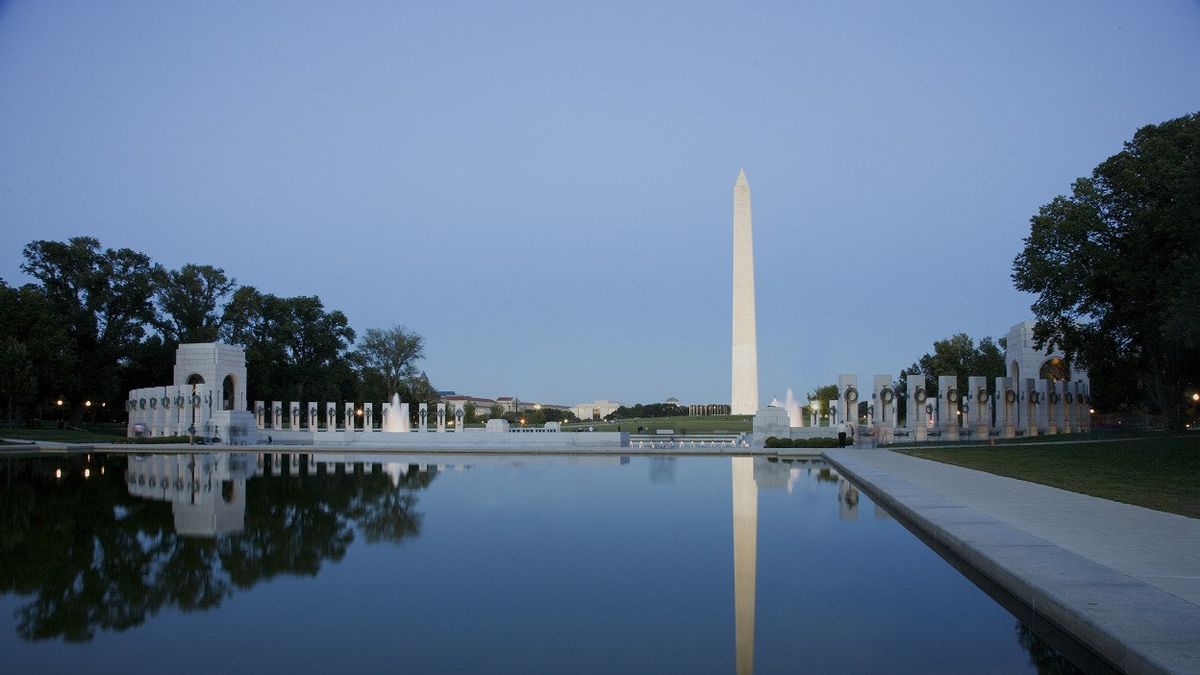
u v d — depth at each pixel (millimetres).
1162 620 8070
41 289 69750
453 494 22281
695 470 30984
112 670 7875
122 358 73938
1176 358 41562
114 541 14672
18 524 16703
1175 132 40812
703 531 15664
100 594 10805
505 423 52406
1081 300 42781
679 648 8516
